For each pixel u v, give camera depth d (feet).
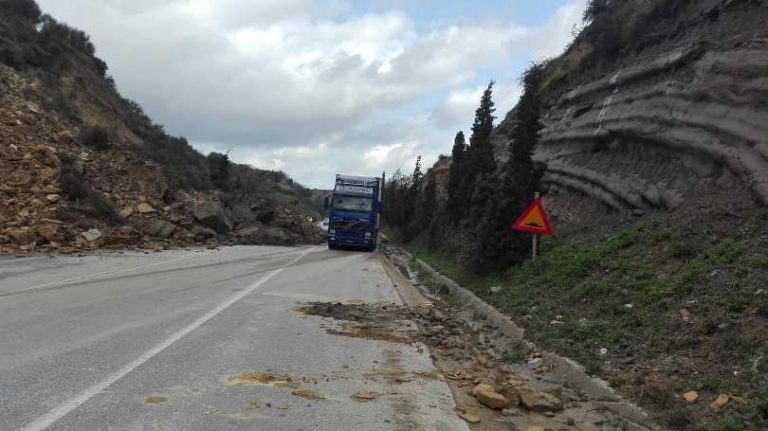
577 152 67.00
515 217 50.01
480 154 85.46
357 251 112.27
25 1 128.98
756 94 37.60
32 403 16.61
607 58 72.59
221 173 157.58
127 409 16.52
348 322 32.96
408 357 25.35
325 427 16.15
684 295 25.81
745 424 15.17
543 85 93.04
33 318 28.76
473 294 46.98
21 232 68.33
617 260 35.94
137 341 24.85
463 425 17.11
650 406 18.17
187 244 93.71
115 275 48.73
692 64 47.21
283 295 42.16
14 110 92.07
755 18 43.21
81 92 124.98
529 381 23.40
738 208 33.50
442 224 100.48
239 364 22.13
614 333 25.35
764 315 20.89
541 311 33.71
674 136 45.55
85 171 93.25
